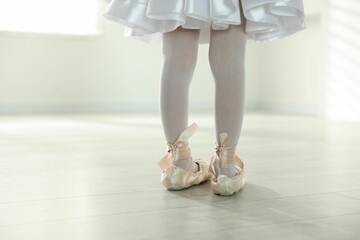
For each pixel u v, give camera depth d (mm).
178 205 1311
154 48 5219
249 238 1033
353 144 2658
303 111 5039
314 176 1726
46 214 1216
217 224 1134
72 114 4652
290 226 1118
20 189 1497
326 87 4598
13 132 3146
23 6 4641
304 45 4988
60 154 2238
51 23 4773
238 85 1396
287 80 5242
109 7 1383
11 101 4676
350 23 4293
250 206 1300
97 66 4992
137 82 5172
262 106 5621
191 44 1444
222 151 1420
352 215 1212
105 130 3309
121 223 1141
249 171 1815
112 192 1464
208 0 1317
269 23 1366
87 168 1877
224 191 1393
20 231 1077
